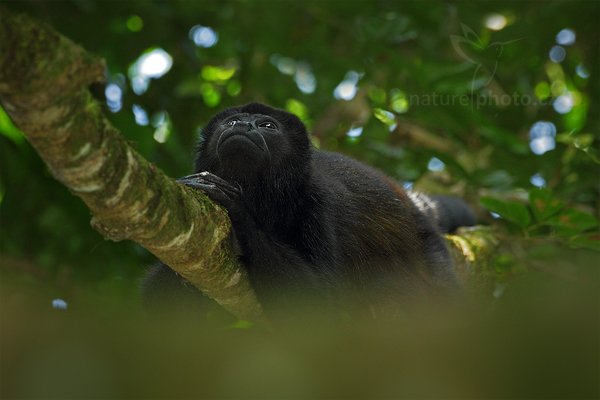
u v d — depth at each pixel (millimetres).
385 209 10523
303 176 9719
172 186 5855
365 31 15617
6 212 14016
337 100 16922
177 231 5934
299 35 17688
